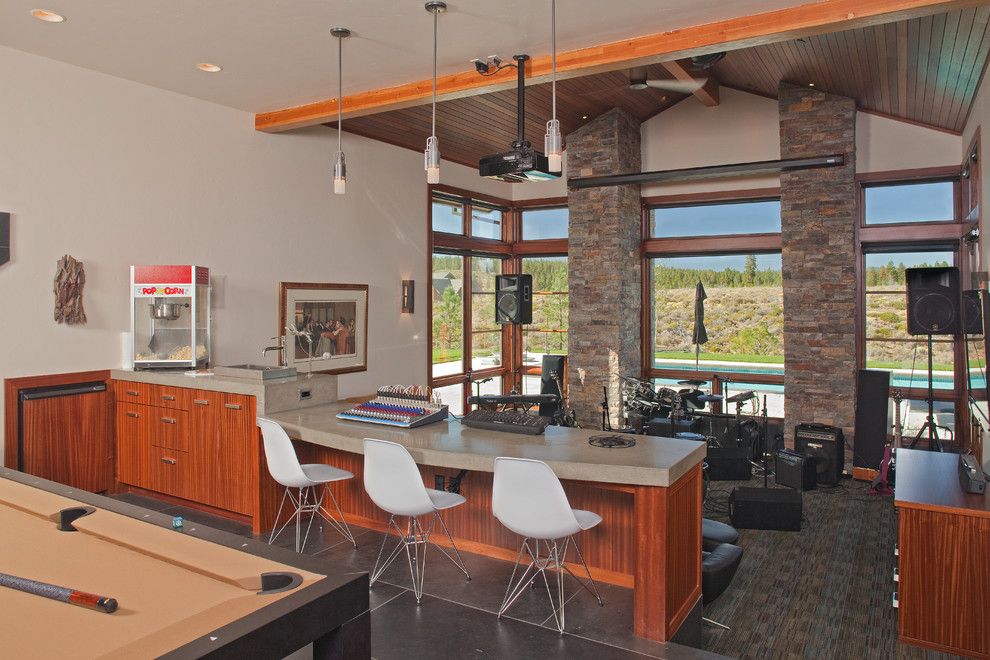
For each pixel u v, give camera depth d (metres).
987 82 5.24
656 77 7.83
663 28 4.36
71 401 5.23
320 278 7.23
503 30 4.39
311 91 5.74
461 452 3.54
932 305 6.58
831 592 4.47
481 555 4.35
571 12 4.11
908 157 7.65
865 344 8.00
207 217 6.11
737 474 7.23
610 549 3.95
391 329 8.20
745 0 3.93
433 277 9.05
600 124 8.78
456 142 8.62
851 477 7.48
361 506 4.89
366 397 7.04
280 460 4.04
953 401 7.62
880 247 7.89
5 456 4.88
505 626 3.42
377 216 7.96
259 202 6.57
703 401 8.11
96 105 5.29
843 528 5.75
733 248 8.77
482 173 4.79
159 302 5.47
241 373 4.95
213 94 5.87
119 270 5.49
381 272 8.04
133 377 5.41
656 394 8.16
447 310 9.34
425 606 3.64
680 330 9.24
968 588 3.46
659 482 3.17
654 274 9.41
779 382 8.59
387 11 4.12
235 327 6.34
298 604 1.53
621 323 8.77
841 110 7.59
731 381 8.90
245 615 1.48
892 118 7.71
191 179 5.96
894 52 5.67
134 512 2.23
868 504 6.46
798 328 7.80
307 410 4.91
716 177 8.38
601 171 8.80
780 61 6.92
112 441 5.54
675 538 3.39
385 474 3.58
